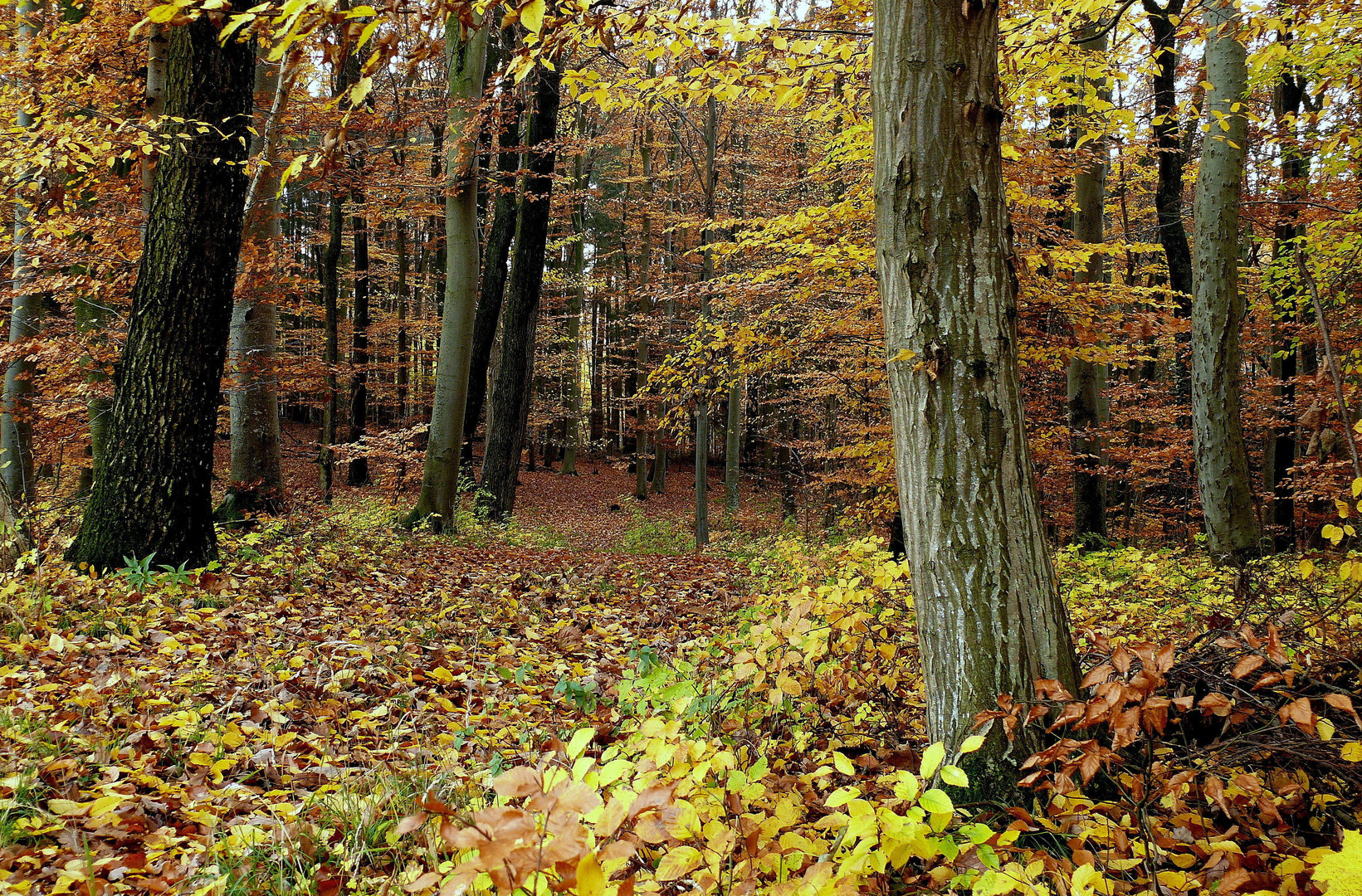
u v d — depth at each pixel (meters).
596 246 31.47
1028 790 2.33
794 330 8.18
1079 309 6.36
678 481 28.47
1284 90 9.78
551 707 3.85
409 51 2.59
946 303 2.48
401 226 22.11
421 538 9.84
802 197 14.77
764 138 16.03
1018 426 2.53
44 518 6.73
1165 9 7.63
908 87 2.51
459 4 2.42
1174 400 12.08
